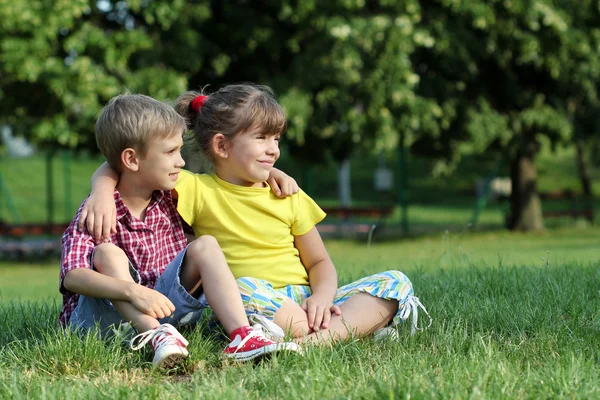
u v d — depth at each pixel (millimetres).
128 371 3080
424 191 36719
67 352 3107
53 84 13141
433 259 9094
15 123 14375
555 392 2564
